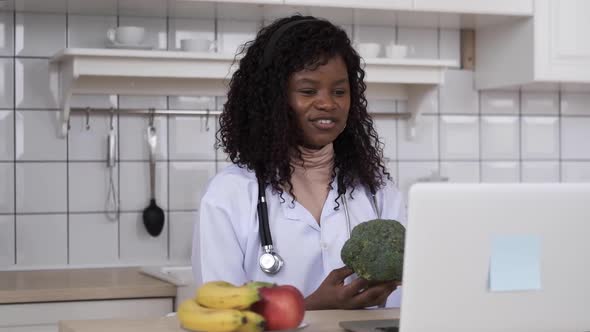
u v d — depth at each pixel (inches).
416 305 37.4
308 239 56.2
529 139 112.1
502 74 104.3
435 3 95.0
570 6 99.2
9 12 95.3
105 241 97.9
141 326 44.1
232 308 40.4
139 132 98.7
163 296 82.2
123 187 98.3
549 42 98.7
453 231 36.9
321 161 58.0
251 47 58.9
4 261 95.1
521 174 111.8
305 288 55.6
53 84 96.3
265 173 56.4
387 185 61.8
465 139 109.7
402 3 94.0
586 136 114.3
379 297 48.6
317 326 44.4
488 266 37.9
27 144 95.8
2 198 95.2
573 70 99.6
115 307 80.9
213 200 55.2
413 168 107.6
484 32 107.6
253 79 57.4
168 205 99.7
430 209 36.4
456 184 36.7
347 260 46.6
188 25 100.3
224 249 54.1
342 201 57.7
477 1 96.3
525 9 97.9
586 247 39.1
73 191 97.0
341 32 57.0
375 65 95.3
